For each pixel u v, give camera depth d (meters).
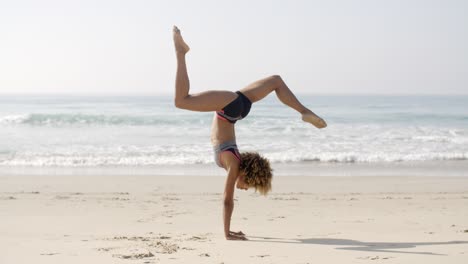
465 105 60.84
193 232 7.11
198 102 6.09
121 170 16.02
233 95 6.26
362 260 5.23
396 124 32.00
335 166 16.98
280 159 18.09
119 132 26.75
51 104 62.81
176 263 5.09
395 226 7.53
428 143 22.55
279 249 5.82
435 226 7.50
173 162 17.53
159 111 41.72
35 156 18.44
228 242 6.27
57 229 7.25
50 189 12.04
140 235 6.82
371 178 14.16
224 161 6.41
